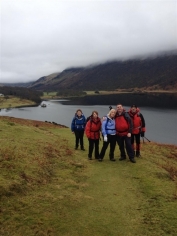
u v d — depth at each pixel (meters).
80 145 17.81
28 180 9.41
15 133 17.50
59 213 7.71
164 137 52.12
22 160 11.08
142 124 14.13
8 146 12.84
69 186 9.78
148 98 198.62
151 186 10.12
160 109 110.44
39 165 11.14
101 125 13.72
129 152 13.36
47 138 17.97
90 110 120.00
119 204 8.62
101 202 8.72
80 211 8.00
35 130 20.77
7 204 7.69
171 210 8.28
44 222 7.18
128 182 10.60
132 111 14.08
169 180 11.12
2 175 9.16
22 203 7.91
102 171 12.02
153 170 11.96
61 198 8.60
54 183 9.91
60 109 136.38
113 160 13.64
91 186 10.15
